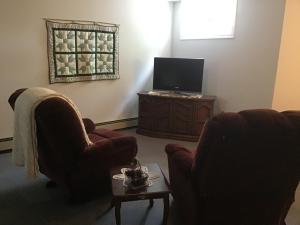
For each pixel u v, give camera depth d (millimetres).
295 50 4184
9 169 3213
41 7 3744
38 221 2258
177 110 4477
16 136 2523
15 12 3541
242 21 4312
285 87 4203
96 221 2275
